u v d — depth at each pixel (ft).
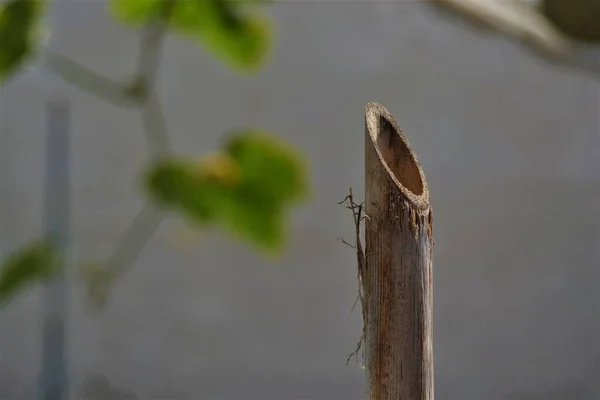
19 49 4.89
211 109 9.70
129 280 9.74
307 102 9.71
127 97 5.72
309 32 9.71
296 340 9.87
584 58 4.52
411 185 3.09
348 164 9.71
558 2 4.37
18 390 9.54
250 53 5.45
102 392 9.69
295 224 9.76
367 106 3.11
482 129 9.79
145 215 9.61
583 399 9.82
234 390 9.84
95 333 9.70
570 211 9.84
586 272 9.87
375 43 9.72
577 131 9.80
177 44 9.67
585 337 9.86
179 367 9.83
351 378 9.81
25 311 9.54
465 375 9.87
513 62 9.72
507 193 9.83
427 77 9.72
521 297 9.89
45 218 8.63
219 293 9.86
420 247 3.05
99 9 9.50
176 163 5.26
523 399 9.82
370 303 3.07
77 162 9.61
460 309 9.88
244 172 5.32
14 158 9.62
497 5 4.60
